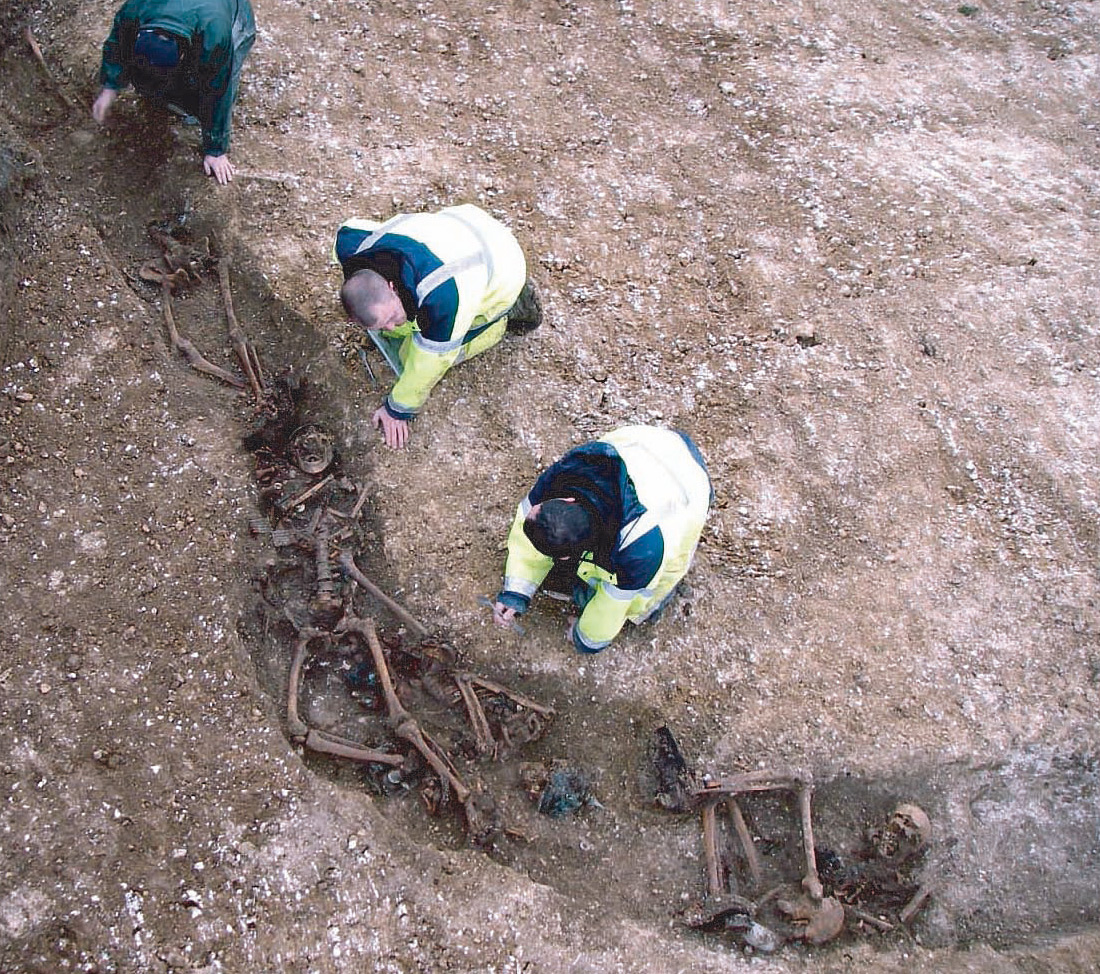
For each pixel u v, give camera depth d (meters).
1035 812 3.88
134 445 4.05
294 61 5.32
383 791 3.63
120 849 3.29
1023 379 4.75
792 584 4.09
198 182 4.77
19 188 4.42
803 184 5.33
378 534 4.06
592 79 5.64
